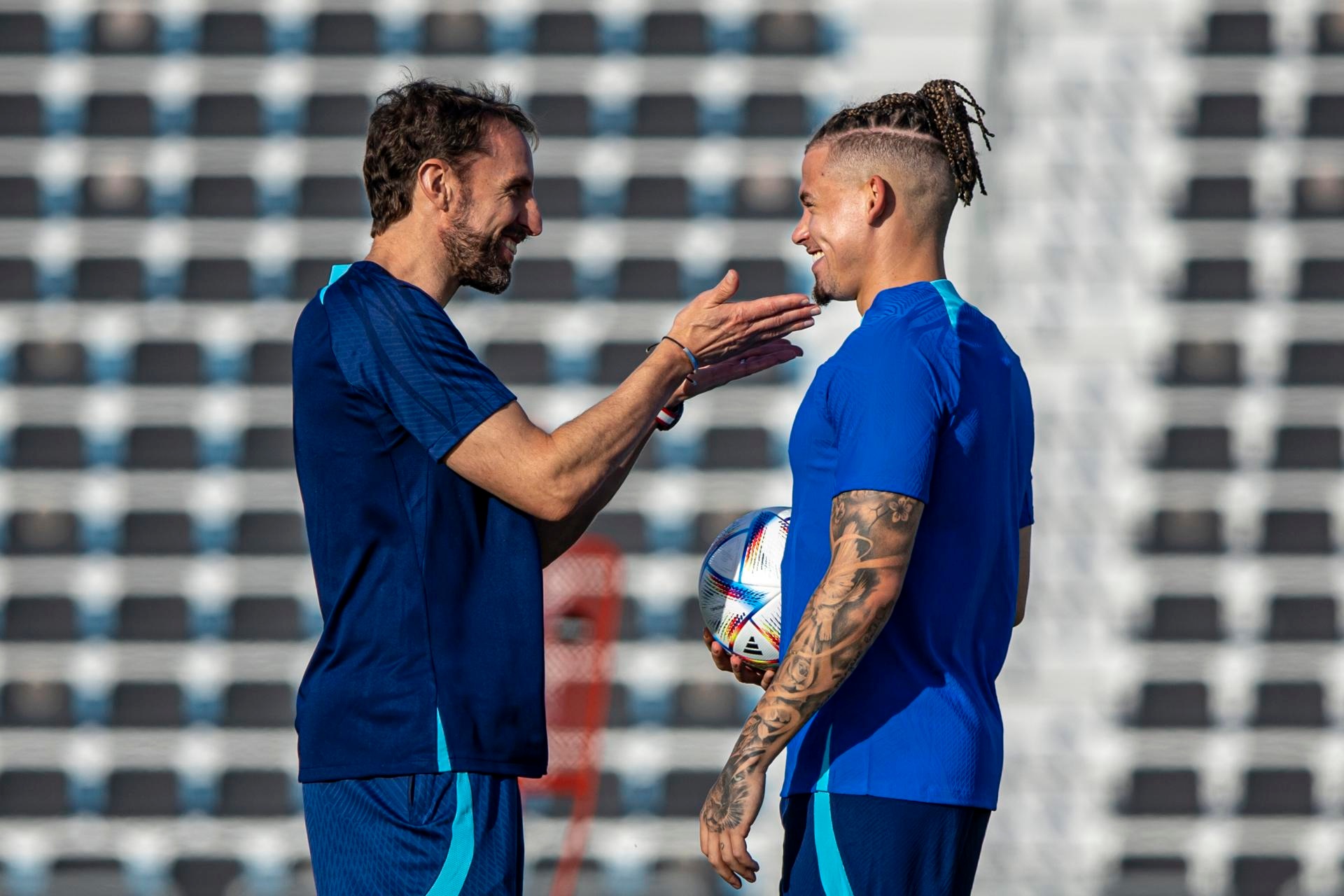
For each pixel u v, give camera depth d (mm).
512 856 7543
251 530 29734
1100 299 30266
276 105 31469
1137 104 30828
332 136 31422
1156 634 29047
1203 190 30547
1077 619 29125
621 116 31516
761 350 8906
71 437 29953
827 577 6988
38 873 27953
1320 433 29719
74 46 31469
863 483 6980
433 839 7375
